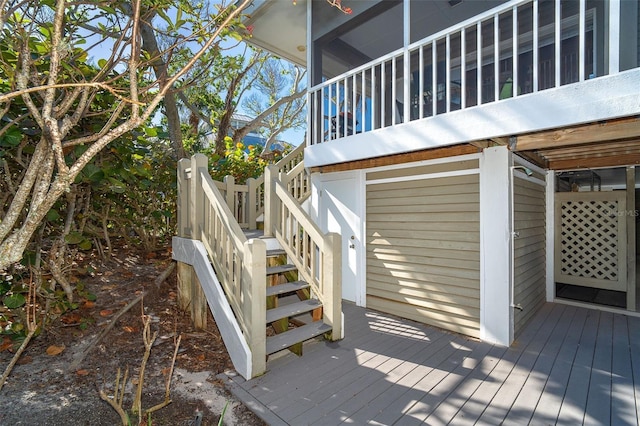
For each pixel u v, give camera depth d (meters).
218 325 3.10
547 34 4.14
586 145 3.76
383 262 4.58
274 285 3.89
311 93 5.20
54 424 2.15
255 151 8.04
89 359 2.99
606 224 4.92
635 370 2.88
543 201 5.06
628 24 2.70
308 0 5.20
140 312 3.92
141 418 2.07
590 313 4.51
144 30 4.34
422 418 2.22
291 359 3.08
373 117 4.18
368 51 5.65
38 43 2.45
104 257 4.87
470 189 3.75
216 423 2.19
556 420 2.20
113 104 3.28
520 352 3.27
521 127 2.95
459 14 4.67
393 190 4.47
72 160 3.21
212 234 3.43
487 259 3.57
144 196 5.32
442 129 3.49
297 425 2.14
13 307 2.95
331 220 5.30
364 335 3.70
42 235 3.41
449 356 3.18
